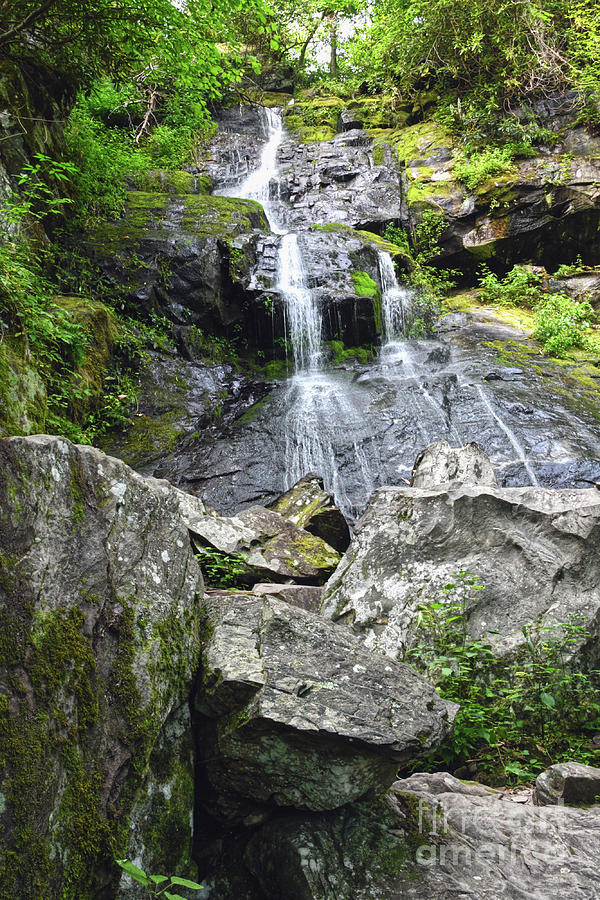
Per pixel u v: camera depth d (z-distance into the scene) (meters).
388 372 10.62
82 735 1.81
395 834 2.23
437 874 2.08
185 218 11.86
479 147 15.61
